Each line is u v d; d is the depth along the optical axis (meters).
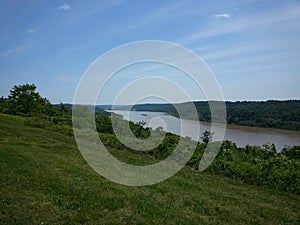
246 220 8.02
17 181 9.06
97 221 6.89
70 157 14.12
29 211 7.05
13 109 34.41
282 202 10.03
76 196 8.34
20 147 15.35
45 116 30.25
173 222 7.27
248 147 14.99
